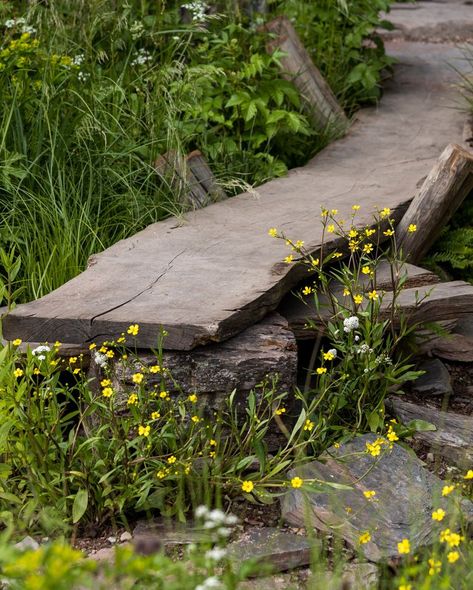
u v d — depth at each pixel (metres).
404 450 4.80
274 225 6.28
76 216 6.49
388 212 5.80
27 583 2.65
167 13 8.53
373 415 4.98
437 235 6.65
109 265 5.60
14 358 4.67
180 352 4.73
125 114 7.20
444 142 8.30
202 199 6.93
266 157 7.69
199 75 7.61
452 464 4.95
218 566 4.00
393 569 4.05
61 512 4.31
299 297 5.33
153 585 3.52
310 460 4.71
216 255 5.73
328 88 8.79
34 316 4.79
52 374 5.01
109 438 4.58
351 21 9.48
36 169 6.65
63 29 7.67
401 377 5.05
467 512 4.32
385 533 4.18
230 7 8.77
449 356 5.95
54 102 7.00
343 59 9.43
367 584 3.93
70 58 7.20
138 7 8.69
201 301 5.00
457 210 7.43
